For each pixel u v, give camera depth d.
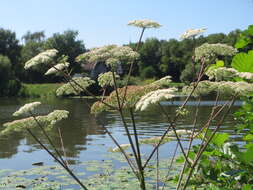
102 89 4.83
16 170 13.28
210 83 4.22
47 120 4.75
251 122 5.48
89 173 12.40
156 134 21.62
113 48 4.13
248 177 4.71
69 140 20.77
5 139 21.50
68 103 54.94
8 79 80.44
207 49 4.03
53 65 4.41
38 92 80.00
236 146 4.86
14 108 46.91
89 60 4.16
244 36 5.91
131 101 4.35
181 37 4.24
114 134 22.61
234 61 5.55
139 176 4.29
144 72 70.44
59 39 84.94
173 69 61.12
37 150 17.83
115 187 10.45
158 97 3.46
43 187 10.78
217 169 4.91
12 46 115.62
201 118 28.67
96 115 4.70
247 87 3.63
